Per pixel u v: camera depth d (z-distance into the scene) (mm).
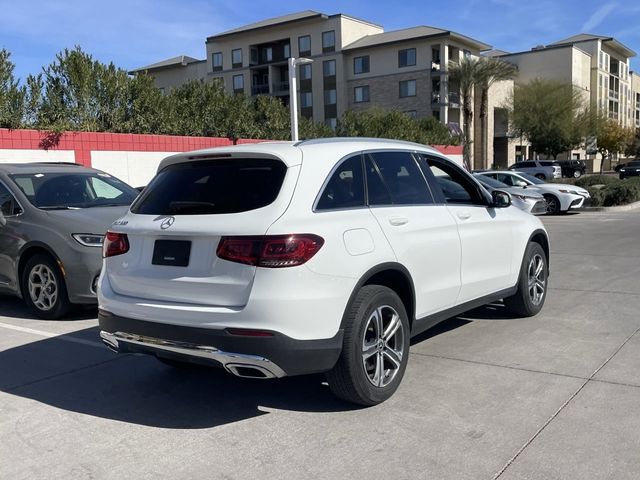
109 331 4379
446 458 3566
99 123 20828
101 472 3559
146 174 20594
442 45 56156
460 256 5230
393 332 4438
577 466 3420
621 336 5812
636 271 9195
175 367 5438
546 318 6598
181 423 4227
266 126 28562
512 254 6105
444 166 5535
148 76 22766
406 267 4555
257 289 3732
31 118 18719
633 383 4594
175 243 4098
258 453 3736
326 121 62812
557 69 73000
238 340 3742
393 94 59000
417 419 4113
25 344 6172
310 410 4367
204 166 4414
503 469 3414
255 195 4016
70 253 6727
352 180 4445
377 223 4383
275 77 66688
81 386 4996
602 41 82562
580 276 8953
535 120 57594
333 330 3955
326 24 61875
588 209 20969
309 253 3818
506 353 5418
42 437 4047
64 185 7895
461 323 6500
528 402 4312
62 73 20719
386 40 59406
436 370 5039
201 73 72500
